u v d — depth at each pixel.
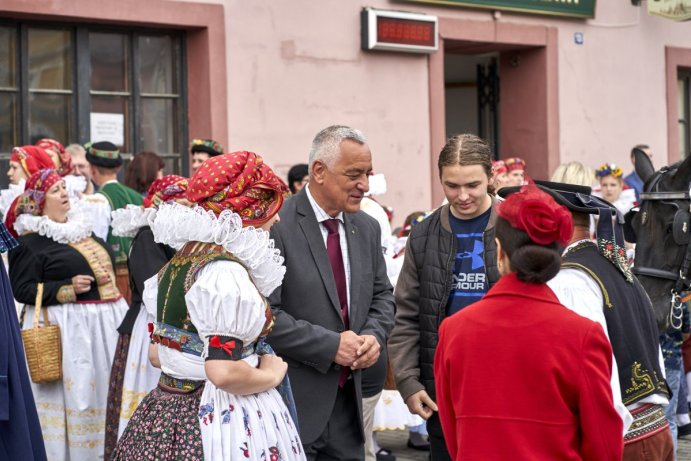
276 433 3.46
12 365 4.54
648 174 5.14
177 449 3.35
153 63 8.93
